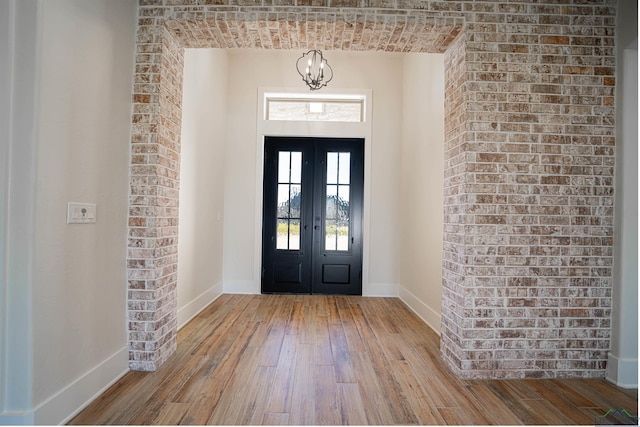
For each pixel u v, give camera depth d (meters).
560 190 2.66
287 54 5.36
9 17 1.78
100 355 2.31
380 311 4.43
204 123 4.36
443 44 2.93
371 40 2.88
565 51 2.68
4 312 1.76
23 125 1.78
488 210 2.63
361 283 5.34
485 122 2.65
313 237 5.35
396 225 5.32
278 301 4.85
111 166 2.41
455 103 2.84
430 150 3.99
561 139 2.67
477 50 2.65
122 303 2.56
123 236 2.57
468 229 2.63
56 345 1.93
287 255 5.36
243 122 5.35
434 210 3.82
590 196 2.67
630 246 2.60
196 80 4.06
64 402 1.98
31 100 1.78
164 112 2.72
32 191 1.77
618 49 2.67
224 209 5.32
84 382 2.14
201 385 2.41
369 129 5.32
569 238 2.66
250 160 5.34
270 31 2.77
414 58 4.69
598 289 2.67
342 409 2.14
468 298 2.62
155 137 2.63
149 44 2.66
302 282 5.36
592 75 2.68
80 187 2.11
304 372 2.64
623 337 2.57
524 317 2.64
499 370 2.62
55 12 1.89
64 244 1.99
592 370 2.66
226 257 5.32
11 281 1.77
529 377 2.63
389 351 3.10
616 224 2.65
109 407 2.13
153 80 2.65
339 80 5.36
